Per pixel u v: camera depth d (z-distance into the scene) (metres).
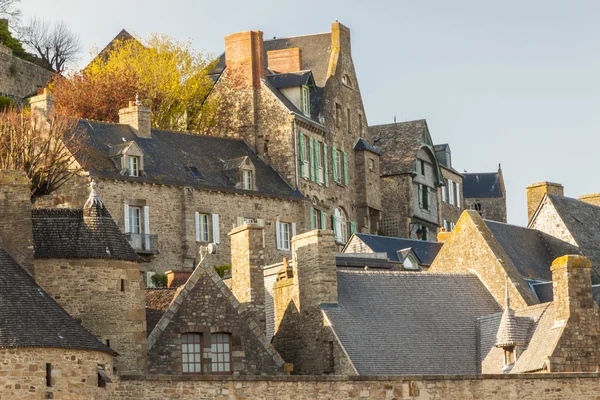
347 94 116.50
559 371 57.16
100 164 89.62
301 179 105.56
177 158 96.31
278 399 52.62
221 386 51.94
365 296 61.41
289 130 105.56
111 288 54.50
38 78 127.50
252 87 107.06
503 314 59.84
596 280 70.00
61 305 53.69
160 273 90.94
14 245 53.50
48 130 88.88
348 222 113.75
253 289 61.03
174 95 108.69
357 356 58.22
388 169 122.50
